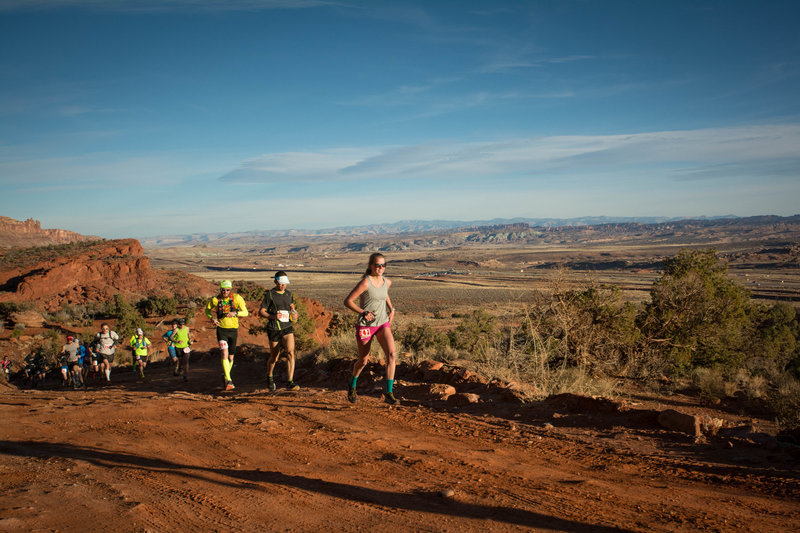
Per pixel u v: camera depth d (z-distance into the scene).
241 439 5.40
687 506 3.49
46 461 4.45
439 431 5.78
